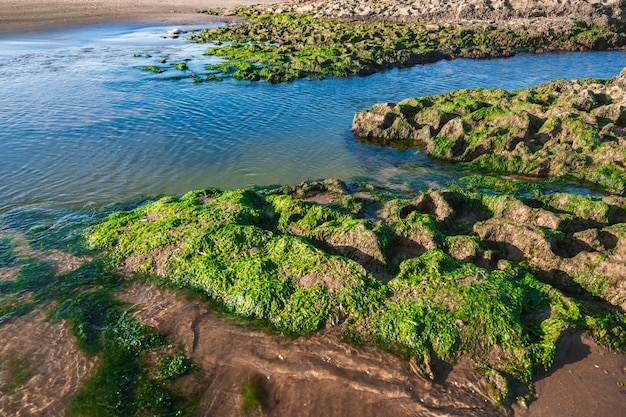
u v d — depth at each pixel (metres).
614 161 17.36
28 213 14.46
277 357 8.57
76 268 11.38
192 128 22.44
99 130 21.62
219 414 7.61
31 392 7.97
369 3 68.38
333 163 19.28
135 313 9.75
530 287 9.87
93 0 68.81
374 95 29.58
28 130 21.20
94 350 8.82
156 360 8.59
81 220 13.99
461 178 17.41
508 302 9.16
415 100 24.77
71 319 9.59
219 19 64.88
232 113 24.97
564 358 8.47
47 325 9.47
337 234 11.76
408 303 9.27
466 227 13.09
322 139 21.94
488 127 20.17
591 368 8.31
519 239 11.64
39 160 18.33
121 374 8.31
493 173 18.33
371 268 11.08
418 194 16.11
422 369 8.22
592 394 7.85
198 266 10.73
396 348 8.64
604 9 52.53
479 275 9.85
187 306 9.92
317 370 8.28
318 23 58.53
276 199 14.16
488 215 13.77
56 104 24.97
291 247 10.88
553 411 7.58
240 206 12.97
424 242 11.64
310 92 30.03
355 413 7.57
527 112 21.06
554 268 10.92
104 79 30.56
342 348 8.69
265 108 26.14
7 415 7.57
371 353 8.57
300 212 13.15
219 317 9.62
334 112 25.94
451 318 8.81
